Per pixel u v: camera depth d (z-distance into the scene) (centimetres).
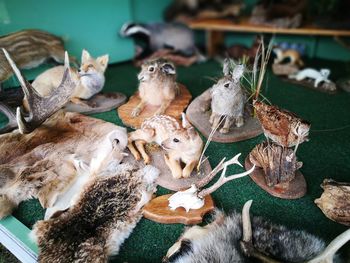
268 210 73
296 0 172
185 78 153
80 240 65
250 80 115
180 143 75
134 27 165
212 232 63
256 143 96
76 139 94
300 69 152
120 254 65
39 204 79
